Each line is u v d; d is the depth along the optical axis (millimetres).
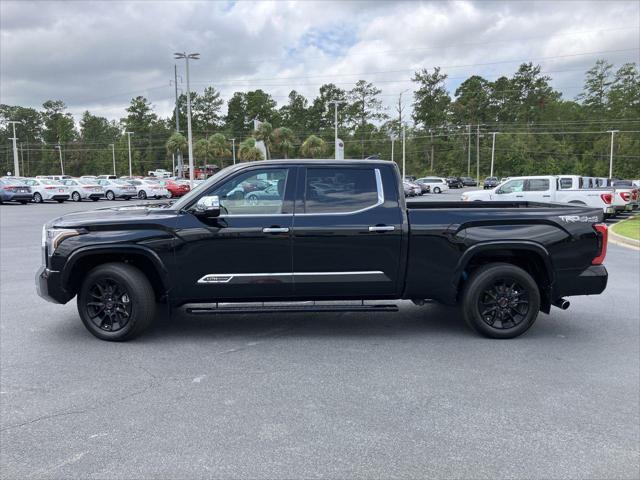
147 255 5262
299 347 5273
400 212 5371
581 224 5449
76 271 5469
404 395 4082
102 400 3992
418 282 5422
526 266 5773
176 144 79375
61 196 33594
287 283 5340
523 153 99562
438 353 5082
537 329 5918
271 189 5367
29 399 4012
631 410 3828
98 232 5293
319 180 5391
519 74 117500
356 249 5324
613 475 2994
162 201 6551
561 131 106812
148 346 5293
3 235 14969
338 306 5539
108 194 37969
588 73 106000
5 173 123250
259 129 64312
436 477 2967
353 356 5000
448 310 6766
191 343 5391
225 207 5336
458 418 3695
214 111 119750
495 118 116438
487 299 5527
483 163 104688
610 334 5719
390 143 105938
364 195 5410
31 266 9953
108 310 5434
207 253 5270
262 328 5949
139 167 118562
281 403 3938
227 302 5445
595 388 4227
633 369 4652
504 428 3547
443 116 111812
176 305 5453
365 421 3646
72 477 2967
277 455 3195
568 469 3053
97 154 122688
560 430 3521
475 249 5359
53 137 123688
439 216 5371
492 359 4910
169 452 3229
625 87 101000
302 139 114250
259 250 5281
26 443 3350
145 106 119125
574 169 91938
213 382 4352
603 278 5516
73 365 4746
